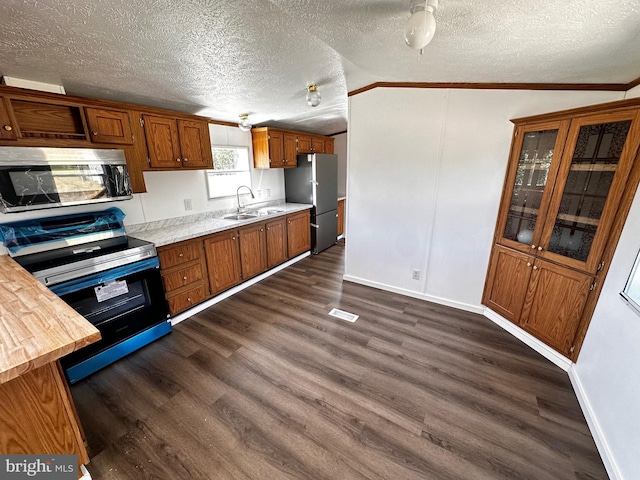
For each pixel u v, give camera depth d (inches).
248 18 49.7
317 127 193.6
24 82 70.9
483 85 90.2
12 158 65.2
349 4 44.7
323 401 68.5
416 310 111.3
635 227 56.7
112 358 81.5
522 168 87.5
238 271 127.8
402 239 118.4
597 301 67.4
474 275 106.3
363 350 87.4
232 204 151.6
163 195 116.5
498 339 92.0
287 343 91.1
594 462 53.9
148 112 95.1
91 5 42.6
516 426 61.3
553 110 84.4
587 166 69.1
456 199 103.0
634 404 48.1
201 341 92.4
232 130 146.0
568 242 75.3
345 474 52.2
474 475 51.8
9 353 35.3
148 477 51.9
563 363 77.5
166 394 70.8
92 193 79.7
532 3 40.0
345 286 134.4
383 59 71.3
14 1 39.5
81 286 73.1
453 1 40.6
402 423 62.4
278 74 81.7
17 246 75.1
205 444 58.0
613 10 40.2
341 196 225.6
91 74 70.6
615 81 75.0
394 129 108.0
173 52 61.6
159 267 92.2
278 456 55.6
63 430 46.8
